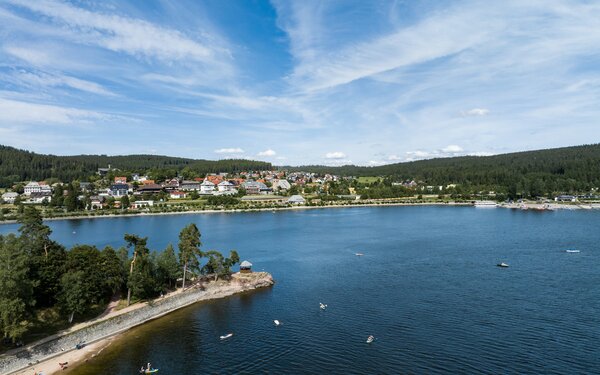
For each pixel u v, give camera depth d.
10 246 81.25
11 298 74.00
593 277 120.44
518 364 69.38
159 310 98.88
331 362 71.88
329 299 105.62
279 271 135.75
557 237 192.50
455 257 151.25
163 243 189.62
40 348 74.88
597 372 66.38
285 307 100.69
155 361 74.06
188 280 119.44
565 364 69.12
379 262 145.88
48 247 97.81
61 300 84.69
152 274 107.56
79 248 105.06
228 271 120.81
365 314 94.06
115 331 87.75
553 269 130.50
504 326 85.00
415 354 73.75
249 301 106.31
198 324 91.50
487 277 122.44
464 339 79.38
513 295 105.00
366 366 70.06
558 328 83.50
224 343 81.00
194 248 116.94
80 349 79.12
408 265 140.25
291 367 70.56
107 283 98.31
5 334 72.44
